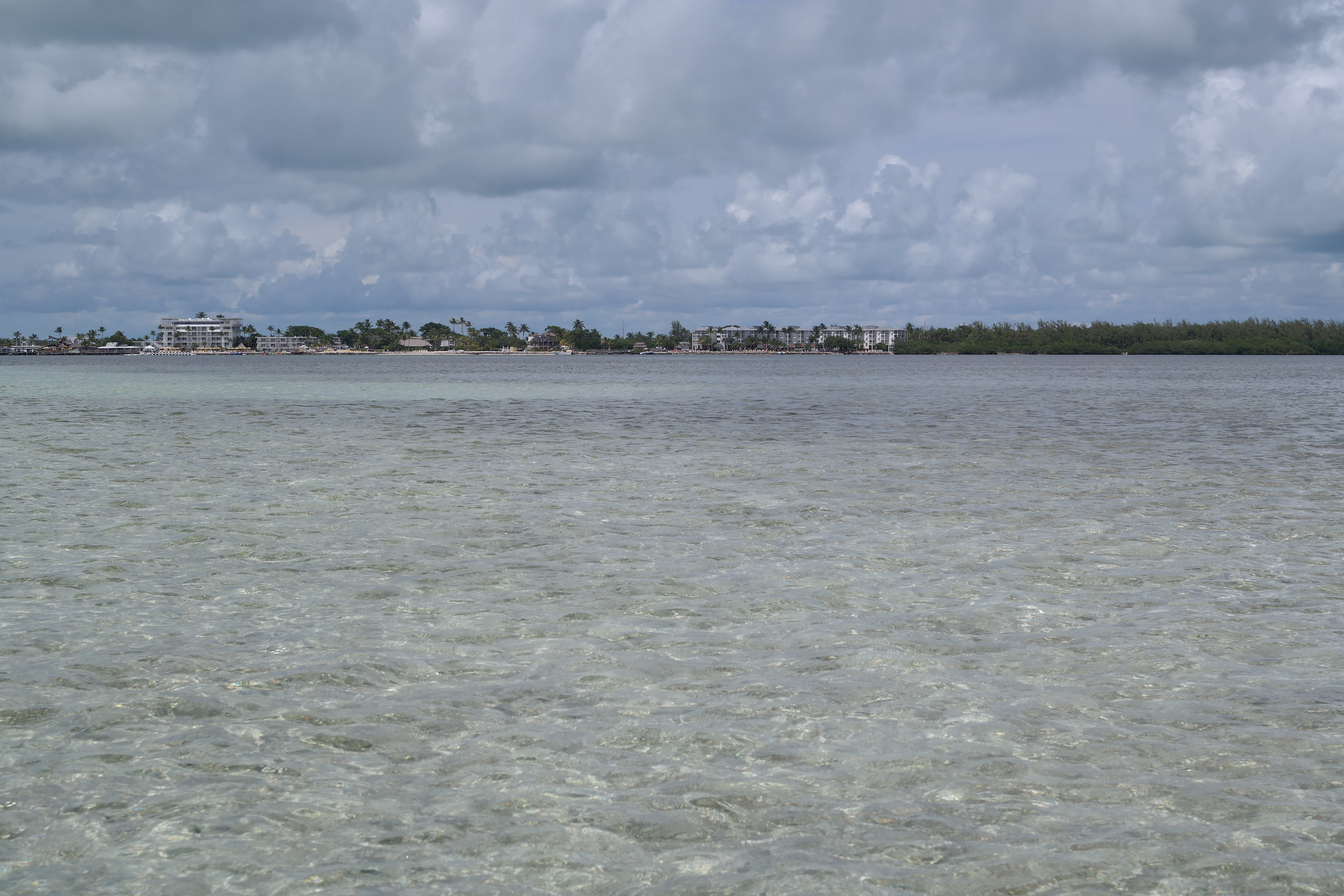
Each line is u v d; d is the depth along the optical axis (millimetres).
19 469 26047
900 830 6680
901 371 164375
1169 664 10148
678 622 11734
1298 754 7887
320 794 7184
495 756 7848
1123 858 6309
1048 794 7207
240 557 15250
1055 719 8664
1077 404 62656
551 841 6527
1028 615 12062
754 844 6504
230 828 6688
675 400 69438
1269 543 16562
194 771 7543
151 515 18938
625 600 12758
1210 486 23500
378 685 9492
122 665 10031
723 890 5949
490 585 13531
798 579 13922
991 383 103812
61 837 6562
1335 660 10281
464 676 9766
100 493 21734
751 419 47938
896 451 32031
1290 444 34594
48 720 8523
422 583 13648
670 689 9383
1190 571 14453
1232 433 39531
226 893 5938
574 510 19844
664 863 6270
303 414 51344
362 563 14906
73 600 12641
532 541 16594
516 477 24891
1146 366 198375
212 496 21438
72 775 7465
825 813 6918
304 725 8484
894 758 7824
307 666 10008
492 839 6559
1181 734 8312
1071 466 27688
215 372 153000
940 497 21734
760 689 9391
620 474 25781
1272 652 10570
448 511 19672
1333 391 81875
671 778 7453
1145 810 6961
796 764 7711
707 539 16859
